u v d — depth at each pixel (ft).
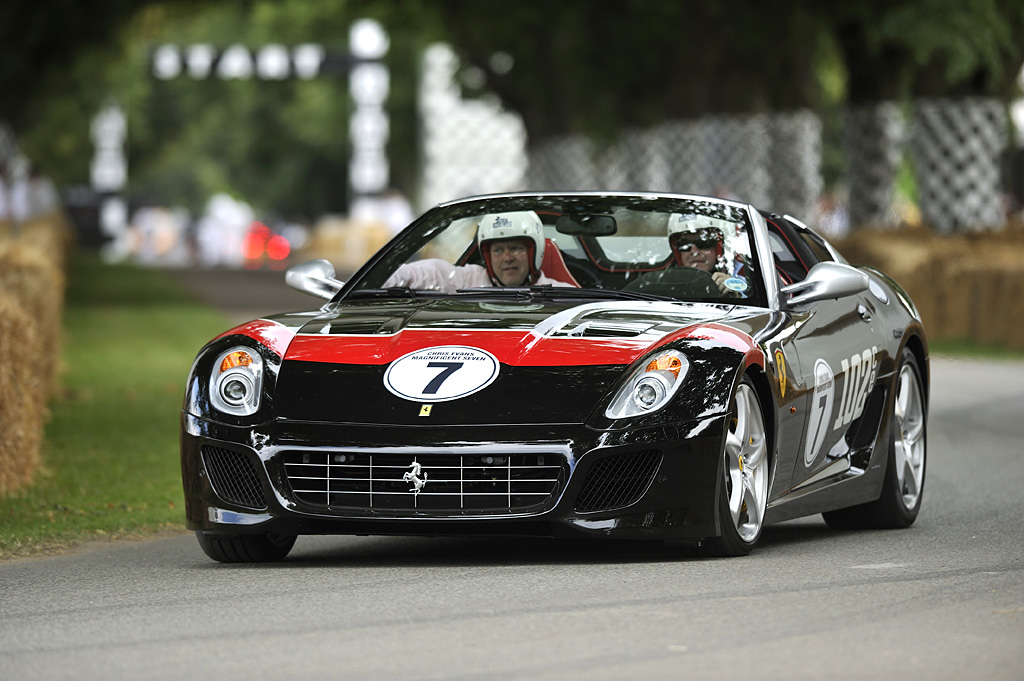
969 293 218.59
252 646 54.19
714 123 313.12
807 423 77.05
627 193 84.69
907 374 89.81
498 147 583.99
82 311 295.89
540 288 77.97
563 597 61.77
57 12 342.23
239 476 69.97
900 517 85.81
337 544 79.36
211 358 72.02
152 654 53.36
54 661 52.75
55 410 145.59
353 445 67.62
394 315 74.49
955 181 254.47
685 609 59.11
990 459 113.70
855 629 55.57
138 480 104.94
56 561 75.31
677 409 67.87
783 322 76.74
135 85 649.20
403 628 56.54
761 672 49.73
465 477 67.26
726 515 69.36
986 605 59.72
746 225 81.41
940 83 253.03
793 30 286.66
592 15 331.77
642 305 75.41
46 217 369.50
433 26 423.23
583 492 67.15
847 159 267.80
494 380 68.59
